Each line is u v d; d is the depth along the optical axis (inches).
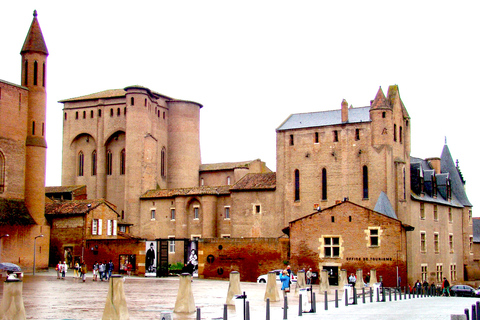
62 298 1485.0
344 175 3097.9
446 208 3253.0
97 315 1100.5
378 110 3026.6
